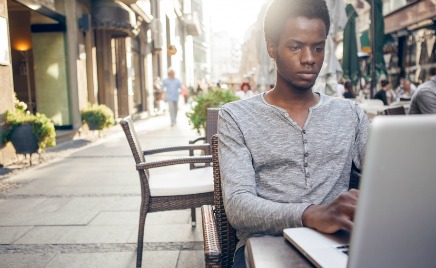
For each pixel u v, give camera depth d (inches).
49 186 204.1
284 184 52.2
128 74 636.1
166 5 952.9
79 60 418.3
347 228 34.5
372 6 317.7
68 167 255.3
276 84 55.1
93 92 466.0
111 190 193.5
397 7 601.9
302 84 51.7
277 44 52.7
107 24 453.7
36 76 406.6
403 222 23.4
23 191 194.7
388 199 23.0
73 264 110.4
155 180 116.4
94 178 221.1
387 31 613.0
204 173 124.4
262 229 43.1
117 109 614.2
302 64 51.0
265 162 52.5
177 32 1181.7
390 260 24.0
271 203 43.6
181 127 519.5
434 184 23.1
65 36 402.0
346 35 309.1
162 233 133.3
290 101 54.3
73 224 144.3
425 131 22.4
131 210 160.4
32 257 115.8
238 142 52.6
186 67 1368.1
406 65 588.7
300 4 50.8
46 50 403.2
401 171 22.7
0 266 109.8
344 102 57.1
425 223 23.7
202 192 110.1
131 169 245.6
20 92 451.8
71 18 403.2
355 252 24.0
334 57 246.5
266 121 53.2
